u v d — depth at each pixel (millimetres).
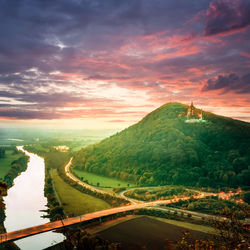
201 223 151750
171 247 120125
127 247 122688
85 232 130000
